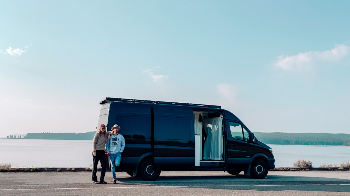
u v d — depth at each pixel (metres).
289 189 9.02
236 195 7.77
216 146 12.48
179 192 8.08
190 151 11.15
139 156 10.43
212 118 12.91
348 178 12.45
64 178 10.87
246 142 12.23
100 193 7.69
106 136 9.84
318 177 12.80
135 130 10.52
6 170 12.80
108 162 10.12
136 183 9.79
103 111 10.92
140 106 10.77
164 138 10.81
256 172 12.09
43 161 65.62
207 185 9.56
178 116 11.20
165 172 14.38
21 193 7.57
